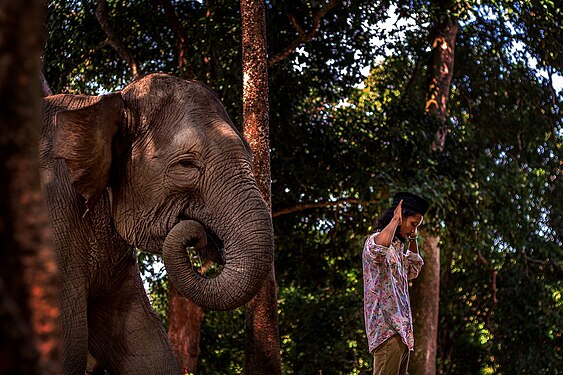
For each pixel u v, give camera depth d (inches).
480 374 843.4
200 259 196.7
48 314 49.3
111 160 188.1
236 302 181.9
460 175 644.7
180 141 188.5
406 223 227.0
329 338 762.2
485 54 773.3
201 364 789.2
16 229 48.7
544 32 729.0
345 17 622.5
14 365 45.9
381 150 630.5
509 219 697.0
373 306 219.9
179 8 655.1
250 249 182.5
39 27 49.4
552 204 802.2
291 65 611.5
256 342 335.0
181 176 188.1
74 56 660.7
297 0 589.3
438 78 714.2
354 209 647.8
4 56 48.0
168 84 196.5
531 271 804.0
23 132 48.8
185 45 627.2
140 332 204.2
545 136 784.9
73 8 661.9
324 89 648.4
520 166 786.2
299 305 784.3
